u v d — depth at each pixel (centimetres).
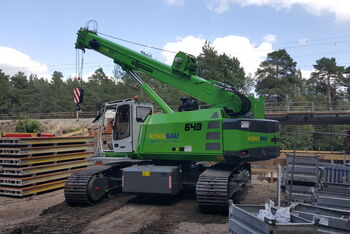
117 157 910
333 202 597
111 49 1043
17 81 7500
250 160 792
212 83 877
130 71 1025
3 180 1009
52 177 1098
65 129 3478
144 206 839
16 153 978
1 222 714
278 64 5994
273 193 1007
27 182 1000
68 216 745
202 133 798
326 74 6562
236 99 841
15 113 6650
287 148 3684
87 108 6438
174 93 5334
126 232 618
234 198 856
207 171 794
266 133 797
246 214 369
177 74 924
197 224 669
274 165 1452
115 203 877
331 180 772
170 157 854
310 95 6706
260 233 339
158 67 962
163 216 734
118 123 919
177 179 854
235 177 826
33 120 3653
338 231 357
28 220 722
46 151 1067
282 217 394
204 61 4606
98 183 878
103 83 7375
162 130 855
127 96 5866
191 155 813
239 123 758
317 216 379
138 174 837
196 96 895
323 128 5022
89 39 1076
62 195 1033
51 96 7638
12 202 933
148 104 942
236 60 4769
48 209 817
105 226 657
